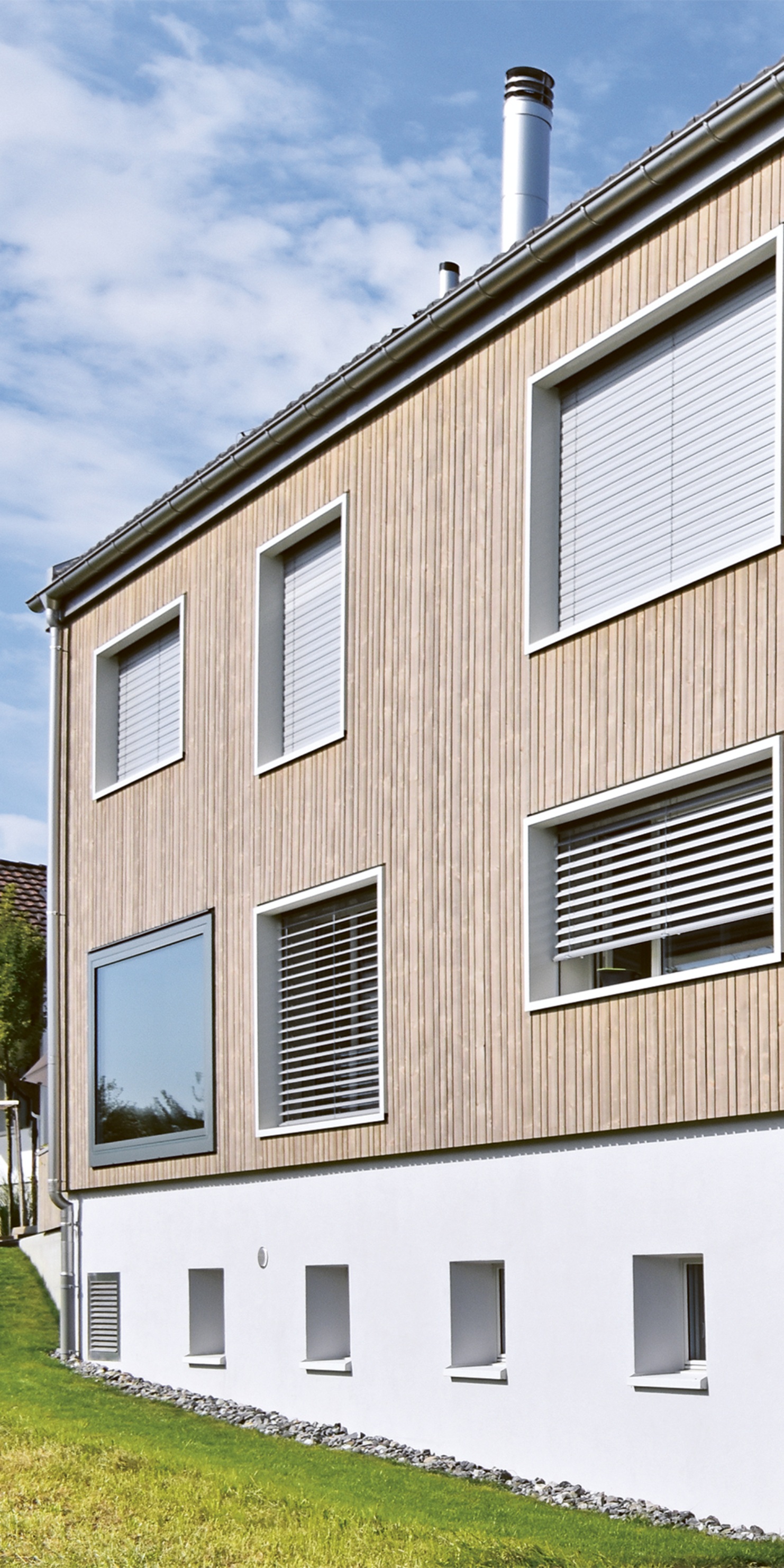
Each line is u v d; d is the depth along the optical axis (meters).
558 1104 11.52
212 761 16.75
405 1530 9.30
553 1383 11.24
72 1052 19.12
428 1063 12.97
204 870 16.72
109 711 19.36
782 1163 9.73
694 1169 10.35
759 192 10.64
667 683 11.03
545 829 12.21
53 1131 19.06
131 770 18.89
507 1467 11.56
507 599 12.65
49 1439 12.24
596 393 12.30
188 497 17.12
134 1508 9.91
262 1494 10.35
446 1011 12.84
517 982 12.10
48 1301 20.75
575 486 12.41
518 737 12.38
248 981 15.79
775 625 10.23
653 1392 10.38
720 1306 9.98
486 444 13.05
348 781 14.44
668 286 11.34
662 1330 10.74
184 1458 11.72
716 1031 10.26
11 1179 26.22
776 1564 8.34
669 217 11.36
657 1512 10.05
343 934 14.80
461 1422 12.10
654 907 10.98
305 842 15.02
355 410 14.67
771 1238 9.72
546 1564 8.34
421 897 13.30
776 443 10.29
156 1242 16.95
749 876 10.59
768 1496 9.46
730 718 10.51
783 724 10.12
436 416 13.68
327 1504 10.13
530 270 12.48
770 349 10.74
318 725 15.42
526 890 12.11
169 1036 17.11
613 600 11.90
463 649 13.09
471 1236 12.30
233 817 16.27
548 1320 11.38
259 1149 15.24
